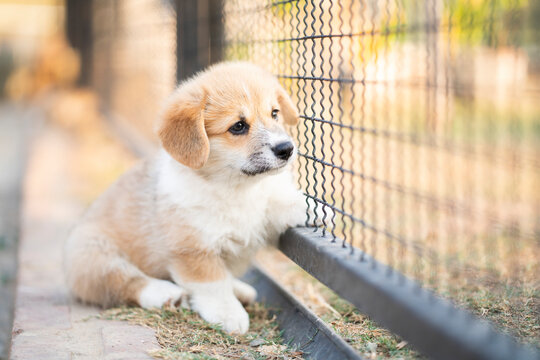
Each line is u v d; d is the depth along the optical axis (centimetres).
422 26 131
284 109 115
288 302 115
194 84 113
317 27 125
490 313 107
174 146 110
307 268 107
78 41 415
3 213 178
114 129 279
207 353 104
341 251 103
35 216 160
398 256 127
